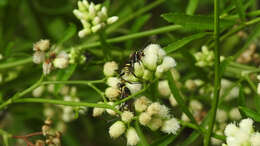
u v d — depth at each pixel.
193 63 0.32
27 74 0.33
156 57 0.28
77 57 0.31
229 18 0.31
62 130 0.35
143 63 0.28
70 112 0.34
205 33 0.29
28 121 0.36
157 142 0.29
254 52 0.35
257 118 0.28
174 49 0.29
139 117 0.28
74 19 0.37
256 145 0.27
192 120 0.29
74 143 0.36
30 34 0.37
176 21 0.29
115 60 0.32
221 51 0.36
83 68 0.32
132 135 0.28
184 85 0.33
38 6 0.37
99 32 0.31
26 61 0.33
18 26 0.37
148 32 0.32
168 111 0.28
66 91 0.34
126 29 0.37
